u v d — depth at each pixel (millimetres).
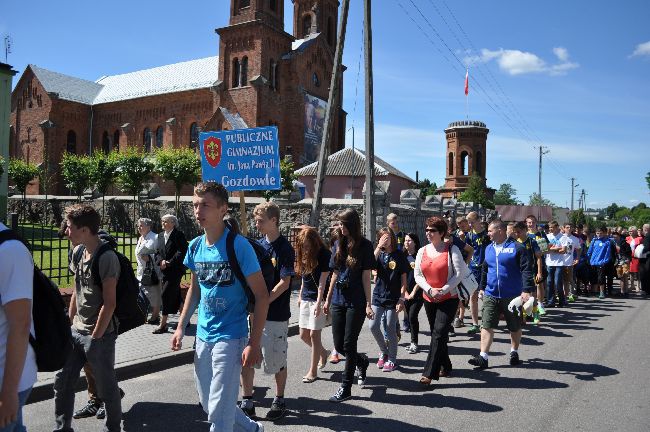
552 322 10383
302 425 4844
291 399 5609
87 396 5688
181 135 47469
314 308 6285
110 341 4352
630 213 104500
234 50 42188
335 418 5023
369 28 14789
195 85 47562
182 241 8570
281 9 44375
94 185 36594
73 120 52656
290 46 44906
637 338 8766
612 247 14836
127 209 31312
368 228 15016
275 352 5000
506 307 6762
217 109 40500
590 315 11266
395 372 6695
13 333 2479
